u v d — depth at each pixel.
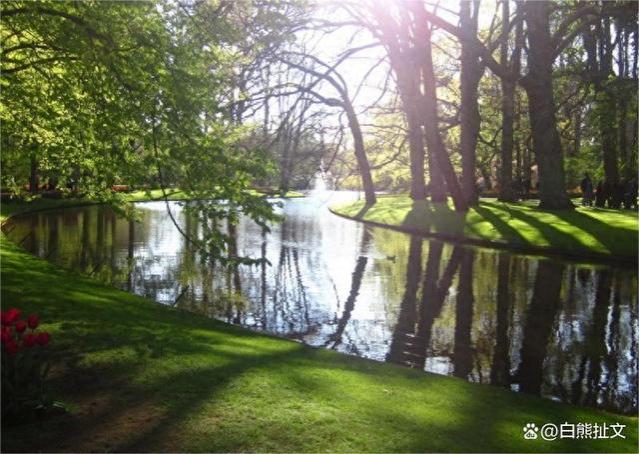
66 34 10.18
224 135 10.74
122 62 9.98
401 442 4.67
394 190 69.69
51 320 7.63
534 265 16.30
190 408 5.07
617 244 18.23
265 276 14.38
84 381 5.60
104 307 8.77
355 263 16.67
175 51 9.94
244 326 9.65
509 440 4.96
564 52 28.98
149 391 5.42
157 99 9.85
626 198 30.14
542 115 25.75
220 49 11.02
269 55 20.42
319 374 6.23
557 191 26.23
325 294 12.33
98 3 9.74
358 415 5.15
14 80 12.30
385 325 9.91
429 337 9.26
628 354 8.49
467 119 30.83
